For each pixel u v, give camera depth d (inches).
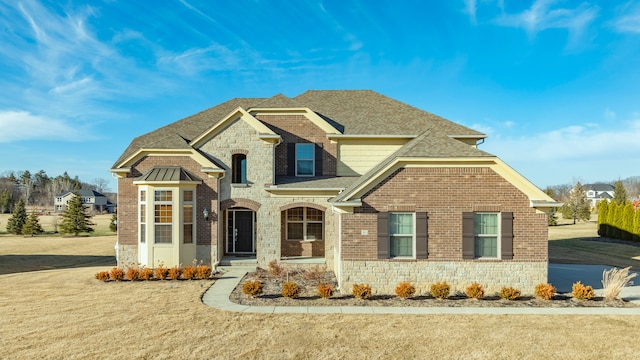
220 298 551.2
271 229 789.2
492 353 369.7
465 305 526.3
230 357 355.9
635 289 628.4
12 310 490.9
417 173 592.7
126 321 449.7
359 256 589.0
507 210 584.7
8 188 5885.8
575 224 2640.3
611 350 378.9
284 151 865.5
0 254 1257.4
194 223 771.4
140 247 765.9
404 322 453.4
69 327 429.1
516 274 580.7
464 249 584.1
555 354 368.8
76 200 2116.1
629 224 1451.8
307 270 742.5
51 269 923.4
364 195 592.1
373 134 853.8
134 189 791.1
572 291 597.6
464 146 619.8
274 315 475.8
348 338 402.9
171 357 354.9
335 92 1059.3
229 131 801.6
